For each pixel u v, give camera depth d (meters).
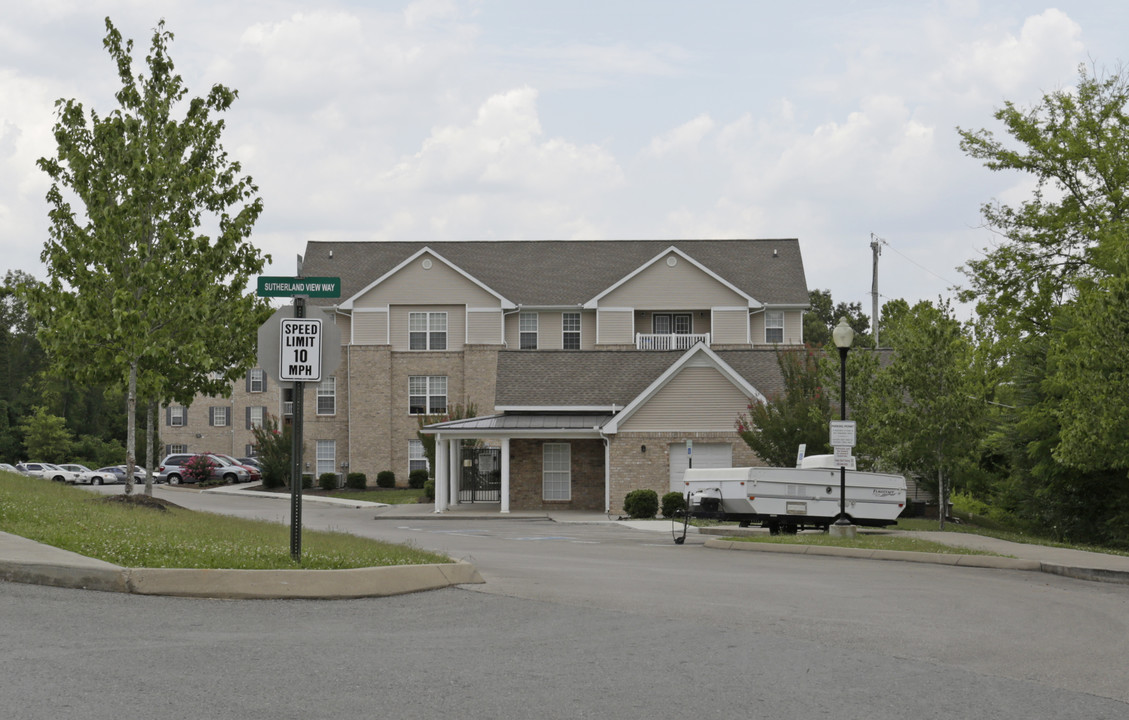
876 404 26.66
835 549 19.47
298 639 8.50
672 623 10.03
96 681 6.79
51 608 9.02
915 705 7.07
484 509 38.38
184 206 23.22
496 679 7.39
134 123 23.11
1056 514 31.23
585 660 8.15
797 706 6.93
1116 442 23.44
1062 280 35.91
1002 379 34.50
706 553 19.84
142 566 10.65
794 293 51.56
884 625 10.43
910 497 34.16
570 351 40.19
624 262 54.53
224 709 6.34
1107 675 8.34
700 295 51.44
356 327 51.94
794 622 10.39
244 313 24.41
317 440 53.03
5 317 104.06
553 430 36.12
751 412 32.44
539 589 12.23
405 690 6.98
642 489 34.81
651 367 39.47
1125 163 34.50
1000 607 12.21
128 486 22.98
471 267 54.25
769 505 24.38
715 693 7.21
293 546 12.03
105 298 22.50
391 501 44.75
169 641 8.11
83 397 96.12
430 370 51.78
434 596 11.24
